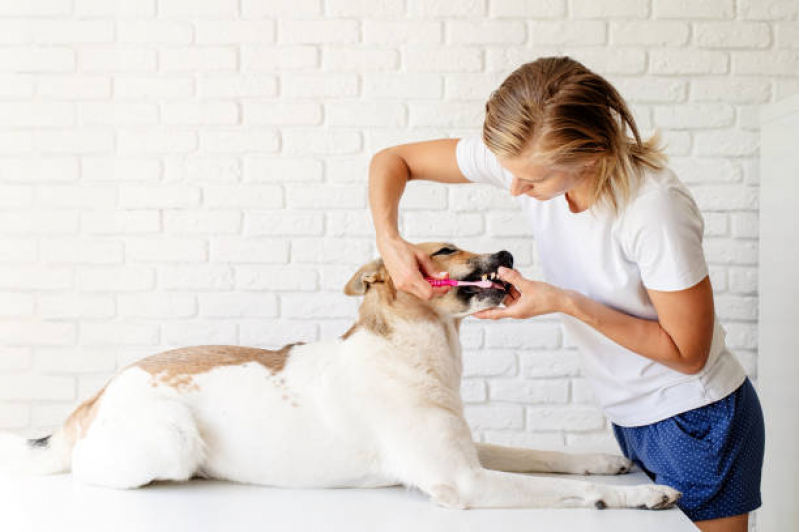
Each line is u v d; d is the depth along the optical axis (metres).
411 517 1.28
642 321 1.33
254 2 2.29
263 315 2.32
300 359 1.50
